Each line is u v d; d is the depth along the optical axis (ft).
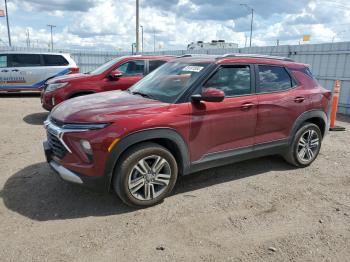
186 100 12.55
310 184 14.90
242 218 11.66
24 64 41.34
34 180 14.30
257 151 14.93
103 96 14.12
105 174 11.12
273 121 15.06
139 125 11.27
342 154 19.61
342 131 26.35
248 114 14.03
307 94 16.26
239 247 9.93
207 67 13.52
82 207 12.11
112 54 77.92
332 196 13.71
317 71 37.88
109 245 9.87
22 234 10.30
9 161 16.65
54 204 12.26
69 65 43.11
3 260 9.05
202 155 13.15
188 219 11.49
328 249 9.98
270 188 14.32
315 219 11.74
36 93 47.14
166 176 12.35
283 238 10.48
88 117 11.25
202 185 14.42
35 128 24.29
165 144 12.76
